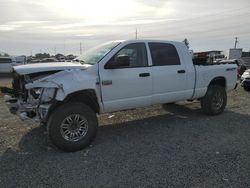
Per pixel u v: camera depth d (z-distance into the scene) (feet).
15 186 11.84
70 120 15.89
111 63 17.43
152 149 16.20
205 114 24.63
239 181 12.09
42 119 15.79
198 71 22.33
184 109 26.99
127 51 18.49
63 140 15.60
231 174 12.76
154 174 12.88
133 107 19.02
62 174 12.99
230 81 25.20
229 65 25.29
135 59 18.93
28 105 16.11
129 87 18.30
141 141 17.71
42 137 18.43
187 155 15.16
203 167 13.56
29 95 16.40
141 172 13.12
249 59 186.60
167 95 20.52
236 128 20.42
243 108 27.71
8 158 14.94
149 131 19.90
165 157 14.92
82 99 16.98
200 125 21.31
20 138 18.21
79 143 16.05
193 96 22.49
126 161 14.46
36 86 15.65
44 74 16.53
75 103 16.08
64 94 15.37
